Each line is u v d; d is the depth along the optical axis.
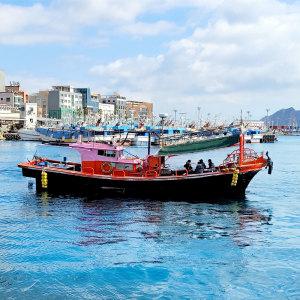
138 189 41.34
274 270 23.66
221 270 23.61
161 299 20.39
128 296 20.64
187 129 161.75
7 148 125.31
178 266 24.11
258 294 20.94
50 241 28.17
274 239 29.19
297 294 20.91
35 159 45.72
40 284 21.67
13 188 48.84
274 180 61.38
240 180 40.53
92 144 43.75
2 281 21.92
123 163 42.56
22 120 178.75
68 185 42.09
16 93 198.38
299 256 25.77
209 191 40.72
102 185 41.53
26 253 25.83
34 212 36.12
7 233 29.89
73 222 32.97
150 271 23.39
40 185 43.22
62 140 139.50
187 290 21.33
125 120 190.00
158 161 42.62
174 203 40.06
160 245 27.61
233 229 31.59
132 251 26.42
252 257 25.56
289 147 162.75
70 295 20.62
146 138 135.75
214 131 47.12
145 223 32.88
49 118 197.25
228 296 20.69
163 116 55.44
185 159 94.62
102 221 33.34
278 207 40.03
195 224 32.78
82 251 26.31
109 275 22.86
